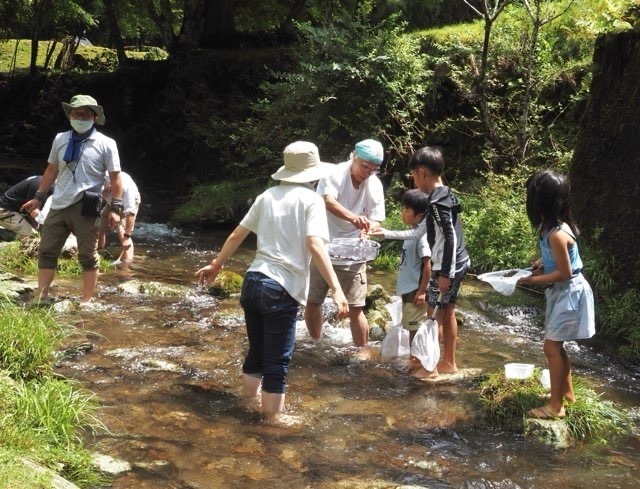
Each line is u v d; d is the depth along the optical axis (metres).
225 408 4.48
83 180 6.15
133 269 8.27
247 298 4.30
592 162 7.33
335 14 14.16
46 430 3.71
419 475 3.79
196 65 16.12
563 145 9.87
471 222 8.94
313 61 11.62
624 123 7.05
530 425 4.33
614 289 6.91
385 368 5.37
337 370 5.30
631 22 9.02
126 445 3.92
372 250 5.40
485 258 8.48
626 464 4.04
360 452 4.03
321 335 5.94
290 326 4.31
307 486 3.62
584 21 10.22
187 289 7.26
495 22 11.36
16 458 3.29
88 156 6.12
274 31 18.47
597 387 5.27
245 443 4.04
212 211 11.60
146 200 13.96
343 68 10.77
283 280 4.23
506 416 4.45
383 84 10.73
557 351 4.35
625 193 7.02
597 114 7.31
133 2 20.98
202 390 4.75
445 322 5.27
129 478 3.58
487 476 3.82
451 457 4.02
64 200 6.16
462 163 10.73
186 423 4.25
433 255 5.02
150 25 26.39
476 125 10.76
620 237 7.00
